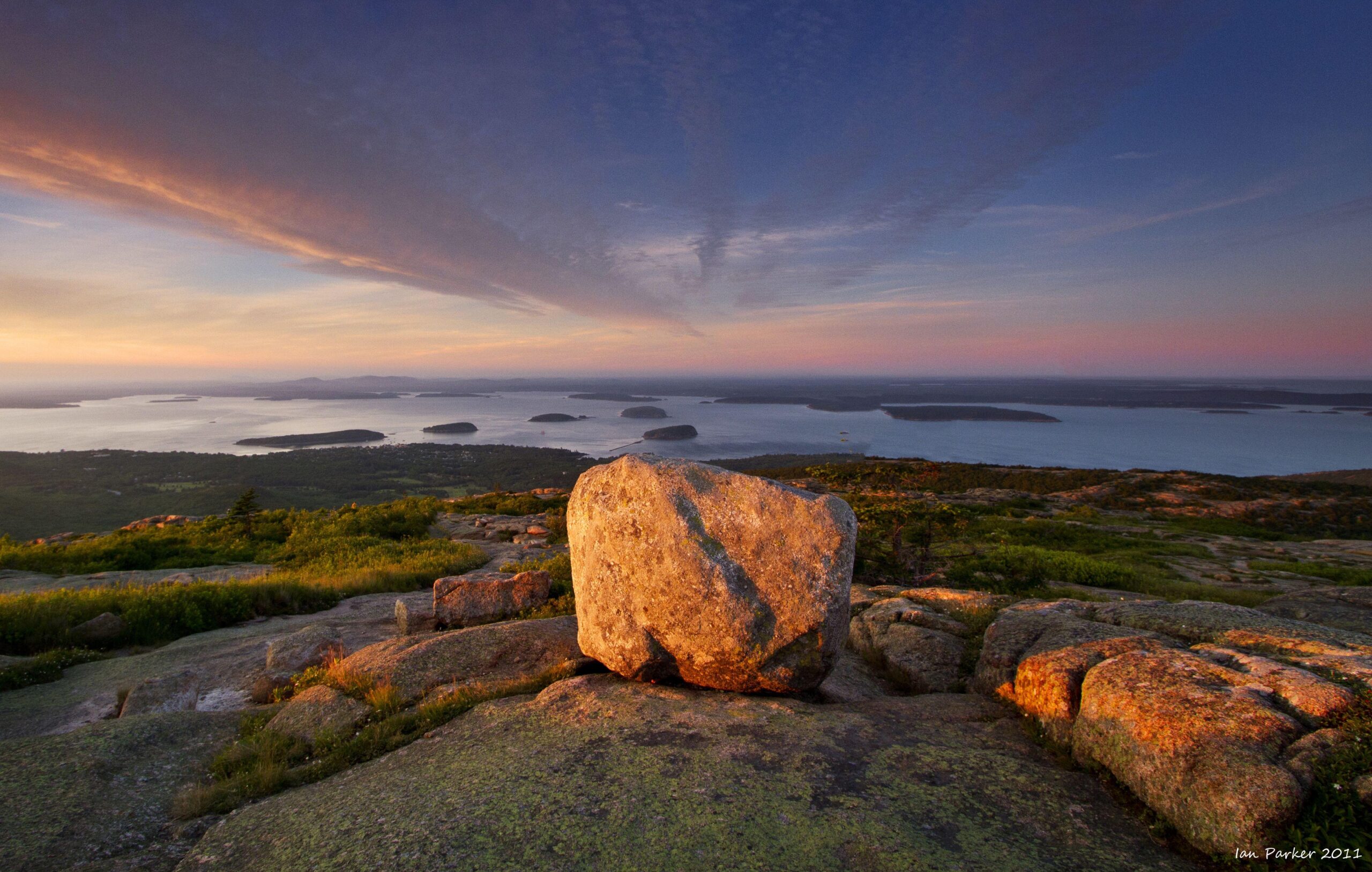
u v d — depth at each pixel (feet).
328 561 59.31
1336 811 10.41
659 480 19.53
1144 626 18.92
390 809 13.25
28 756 16.51
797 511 18.88
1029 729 16.19
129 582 46.11
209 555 63.26
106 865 12.55
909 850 11.26
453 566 55.62
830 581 18.35
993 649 19.70
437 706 19.19
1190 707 12.90
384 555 60.70
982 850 11.34
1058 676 16.08
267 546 69.72
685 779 13.75
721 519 19.08
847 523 18.85
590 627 20.51
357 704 20.10
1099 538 89.35
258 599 38.83
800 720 16.80
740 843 11.51
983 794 13.23
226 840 13.00
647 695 18.74
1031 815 12.50
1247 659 14.61
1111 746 13.57
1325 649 14.85
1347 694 12.44
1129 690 14.01
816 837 11.68
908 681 22.77
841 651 19.13
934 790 13.33
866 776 13.88
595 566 20.15
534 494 123.34
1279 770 11.04
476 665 22.70
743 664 18.31
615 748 15.33
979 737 16.01
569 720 17.16
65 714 22.25
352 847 11.93
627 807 12.71
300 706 20.36
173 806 15.05
